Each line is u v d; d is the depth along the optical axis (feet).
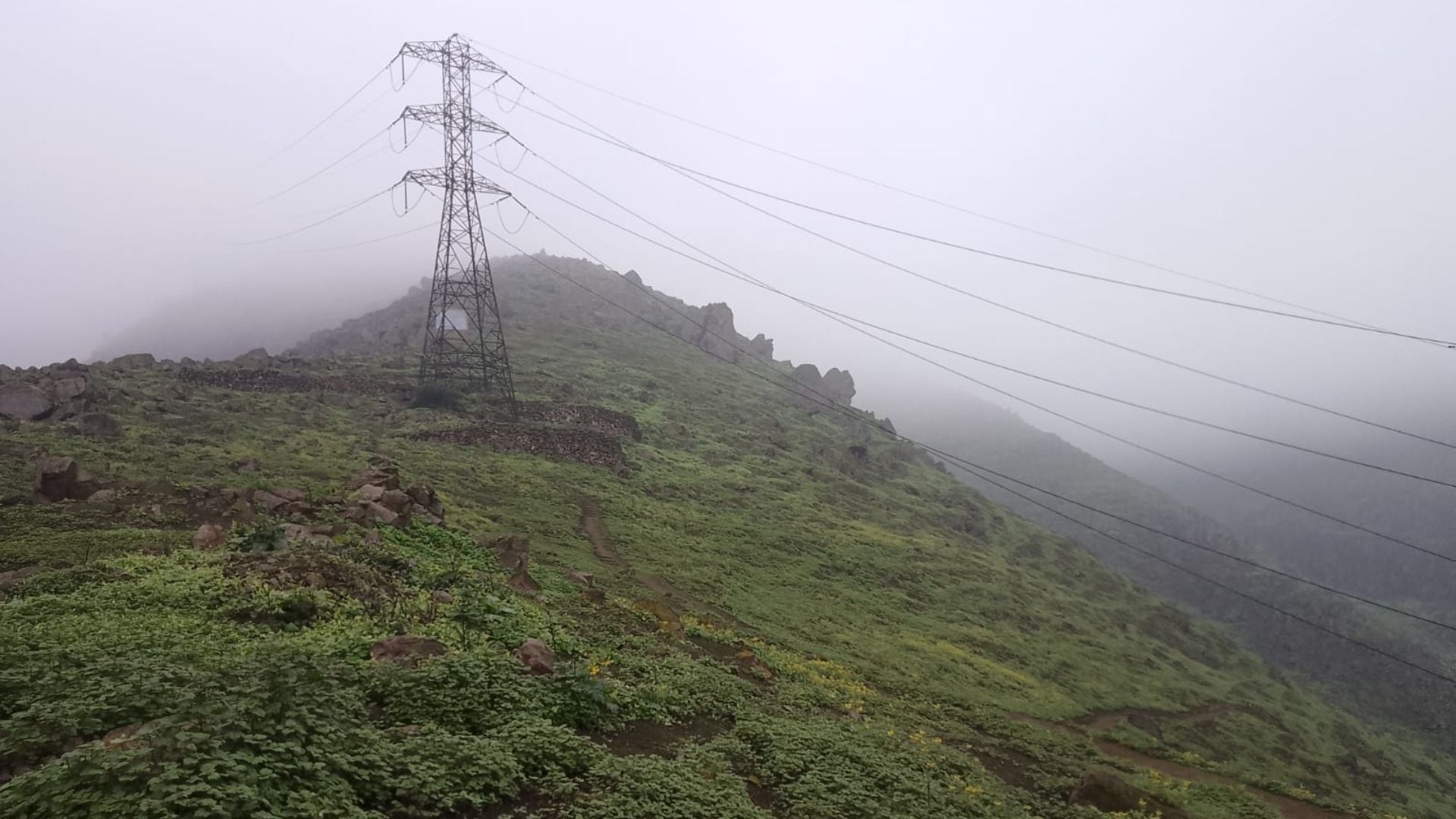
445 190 243.40
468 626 58.18
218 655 41.19
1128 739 111.86
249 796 25.35
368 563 69.36
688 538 172.76
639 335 483.51
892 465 367.04
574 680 48.47
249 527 73.82
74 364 179.83
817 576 175.94
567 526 152.56
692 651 78.38
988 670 140.77
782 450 320.70
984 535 299.38
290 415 198.18
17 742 29.40
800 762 50.55
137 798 24.27
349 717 34.73
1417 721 311.47
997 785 63.36
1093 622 221.46
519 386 293.64
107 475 107.45
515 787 34.42
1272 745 159.53
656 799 36.76
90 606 48.78
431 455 181.98
